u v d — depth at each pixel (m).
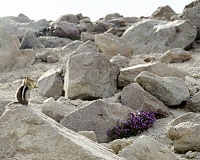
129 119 10.40
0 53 19.25
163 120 11.02
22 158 4.96
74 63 13.41
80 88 12.77
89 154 4.94
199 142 8.38
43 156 4.95
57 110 11.00
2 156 5.03
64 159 4.92
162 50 21.33
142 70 13.72
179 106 12.12
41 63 20.89
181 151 8.66
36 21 37.81
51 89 14.27
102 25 36.62
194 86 13.21
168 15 33.19
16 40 22.33
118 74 13.95
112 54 18.97
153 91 12.09
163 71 14.00
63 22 34.31
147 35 22.86
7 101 10.59
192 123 8.73
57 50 24.48
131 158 6.98
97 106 10.41
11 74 18.48
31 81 5.43
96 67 13.21
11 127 5.16
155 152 7.12
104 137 9.96
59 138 5.06
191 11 22.95
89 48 19.12
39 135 5.11
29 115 5.23
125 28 32.19
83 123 10.22
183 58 18.08
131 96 11.70
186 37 21.42
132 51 19.64
